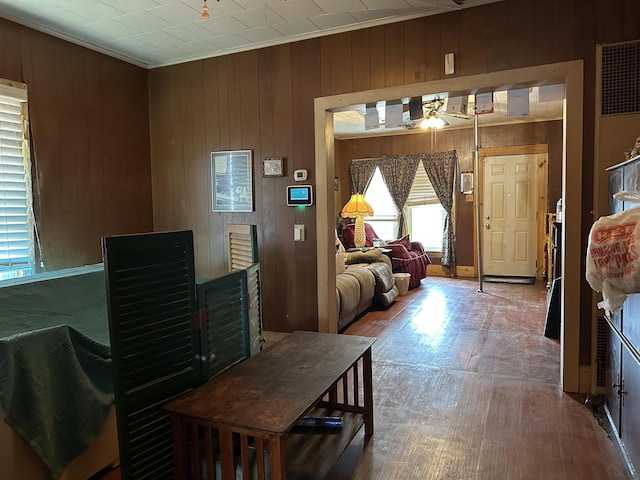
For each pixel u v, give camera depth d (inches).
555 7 111.1
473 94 126.9
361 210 250.1
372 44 131.6
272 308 152.9
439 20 123.1
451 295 229.3
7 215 124.3
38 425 67.1
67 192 139.6
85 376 76.4
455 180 283.6
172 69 163.2
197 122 160.6
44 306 92.9
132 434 65.0
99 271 105.5
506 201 271.3
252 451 68.2
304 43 141.1
